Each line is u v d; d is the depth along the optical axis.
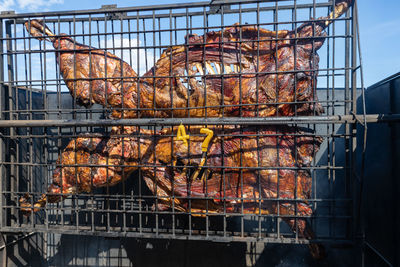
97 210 2.81
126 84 2.92
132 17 3.33
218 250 3.66
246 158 2.61
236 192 2.67
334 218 2.49
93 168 2.83
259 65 2.70
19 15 2.82
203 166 2.58
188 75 2.58
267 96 2.62
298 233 2.62
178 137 2.50
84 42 2.95
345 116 2.41
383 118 2.36
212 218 3.59
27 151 3.53
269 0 2.42
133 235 2.71
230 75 2.64
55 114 4.05
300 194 2.60
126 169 2.84
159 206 2.82
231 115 2.68
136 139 2.89
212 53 2.73
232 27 2.72
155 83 2.78
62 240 3.95
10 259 3.16
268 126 2.65
